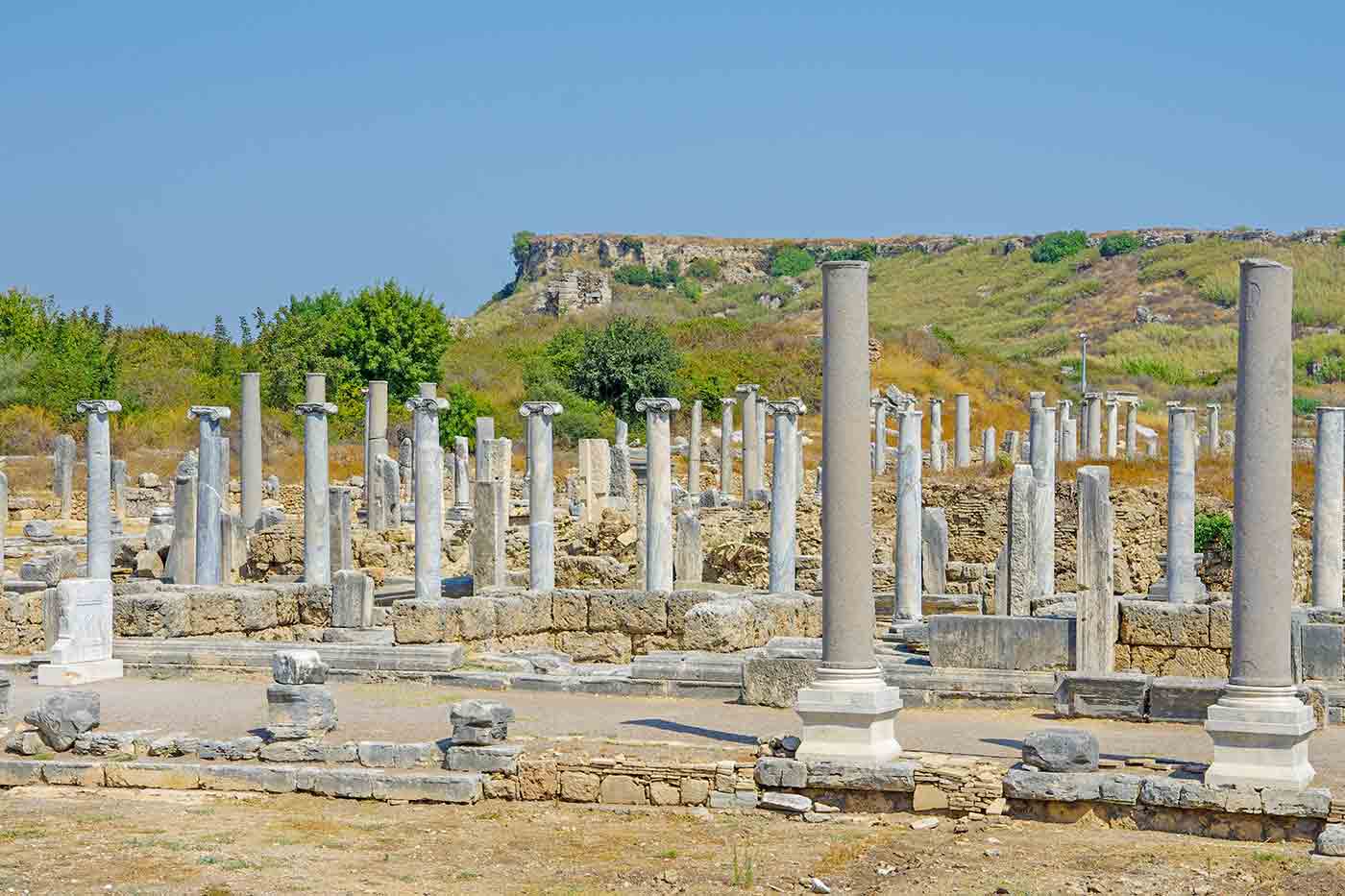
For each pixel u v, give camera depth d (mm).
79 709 19672
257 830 16891
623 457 51031
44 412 69188
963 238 183375
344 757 18812
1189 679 20656
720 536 41062
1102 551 21734
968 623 22234
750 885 14719
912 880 14688
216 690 23734
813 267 180750
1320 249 153875
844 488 17656
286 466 64312
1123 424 87125
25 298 78688
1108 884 14406
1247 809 15859
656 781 17766
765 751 17906
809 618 27516
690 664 23156
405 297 78438
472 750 18375
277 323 81250
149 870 15242
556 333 106812
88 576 30453
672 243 184375
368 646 25000
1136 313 143750
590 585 34375
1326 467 29906
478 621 26312
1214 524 40094
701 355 93688
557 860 15656
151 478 58219
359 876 15133
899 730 19828
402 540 38750
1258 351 16406
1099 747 18250
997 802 16844
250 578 37156
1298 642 21297
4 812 17734
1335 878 14477
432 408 28188
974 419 88625
